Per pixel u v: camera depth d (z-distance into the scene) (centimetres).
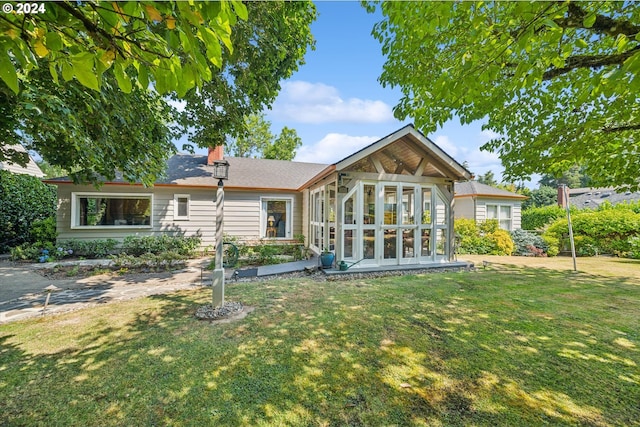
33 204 1091
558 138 432
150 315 415
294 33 568
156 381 251
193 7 111
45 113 328
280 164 1394
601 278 665
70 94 347
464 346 317
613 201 1784
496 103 357
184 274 727
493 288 566
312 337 339
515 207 1509
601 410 215
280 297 501
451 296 509
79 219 941
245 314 416
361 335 345
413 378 256
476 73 259
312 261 831
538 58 224
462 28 292
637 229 1020
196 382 250
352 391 238
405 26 342
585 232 1146
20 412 213
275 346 315
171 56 134
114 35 120
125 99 421
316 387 243
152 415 210
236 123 653
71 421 205
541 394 234
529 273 723
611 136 408
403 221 769
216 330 359
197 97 587
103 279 667
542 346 317
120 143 473
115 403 223
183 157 1283
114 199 982
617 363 282
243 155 2595
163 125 571
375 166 729
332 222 841
